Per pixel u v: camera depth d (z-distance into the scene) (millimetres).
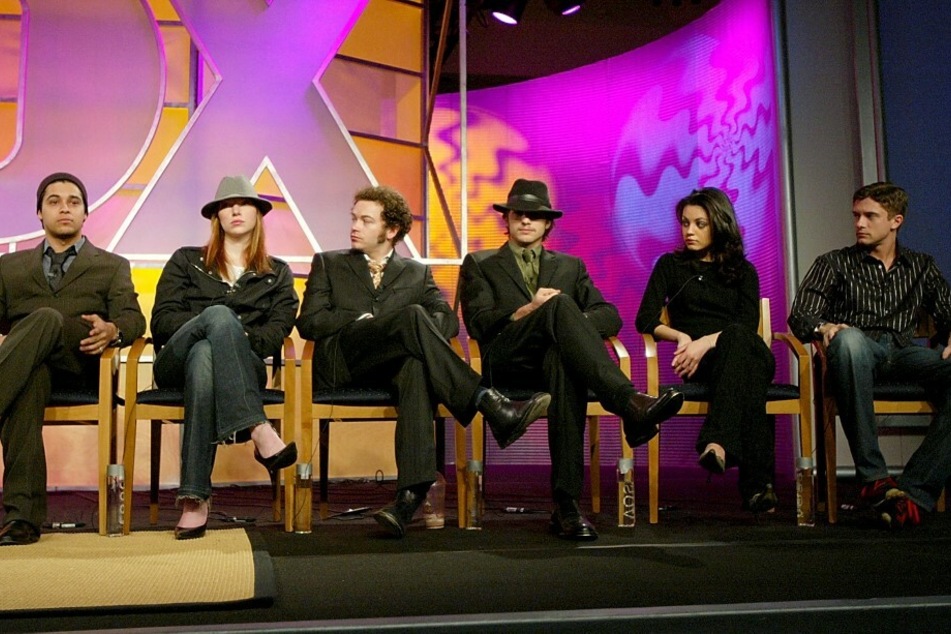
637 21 6344
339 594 1680
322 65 4391
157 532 2564
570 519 2357
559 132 6473
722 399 2654
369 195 2982
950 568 1926
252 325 2814
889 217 3035
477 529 2586
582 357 2361
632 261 6133
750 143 5168
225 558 2029
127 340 2699
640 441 2277
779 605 1528
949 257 4238
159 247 4109
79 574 1843
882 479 2631
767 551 2148
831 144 4492
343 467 4430
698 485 4430
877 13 4410
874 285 3055
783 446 4863
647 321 3049
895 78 4367
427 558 2062
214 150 4203
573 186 6410
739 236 3090
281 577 1848
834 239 4473
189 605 1550
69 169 4168
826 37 4523
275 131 4289
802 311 3006
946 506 3121
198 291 2820
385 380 2662
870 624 1522
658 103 6051
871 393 2703
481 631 1443
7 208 4066
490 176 6543
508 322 2758
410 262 3033
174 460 4082
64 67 4215
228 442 2436
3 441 2395
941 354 2854
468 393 2404
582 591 1693
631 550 2160
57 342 2465
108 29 4273
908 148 4328
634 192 6152
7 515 2357
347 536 2447
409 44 4820
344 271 2922
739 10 5312
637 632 1480
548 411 2436
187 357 2490
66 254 2828
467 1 6020
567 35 6500
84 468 4031
